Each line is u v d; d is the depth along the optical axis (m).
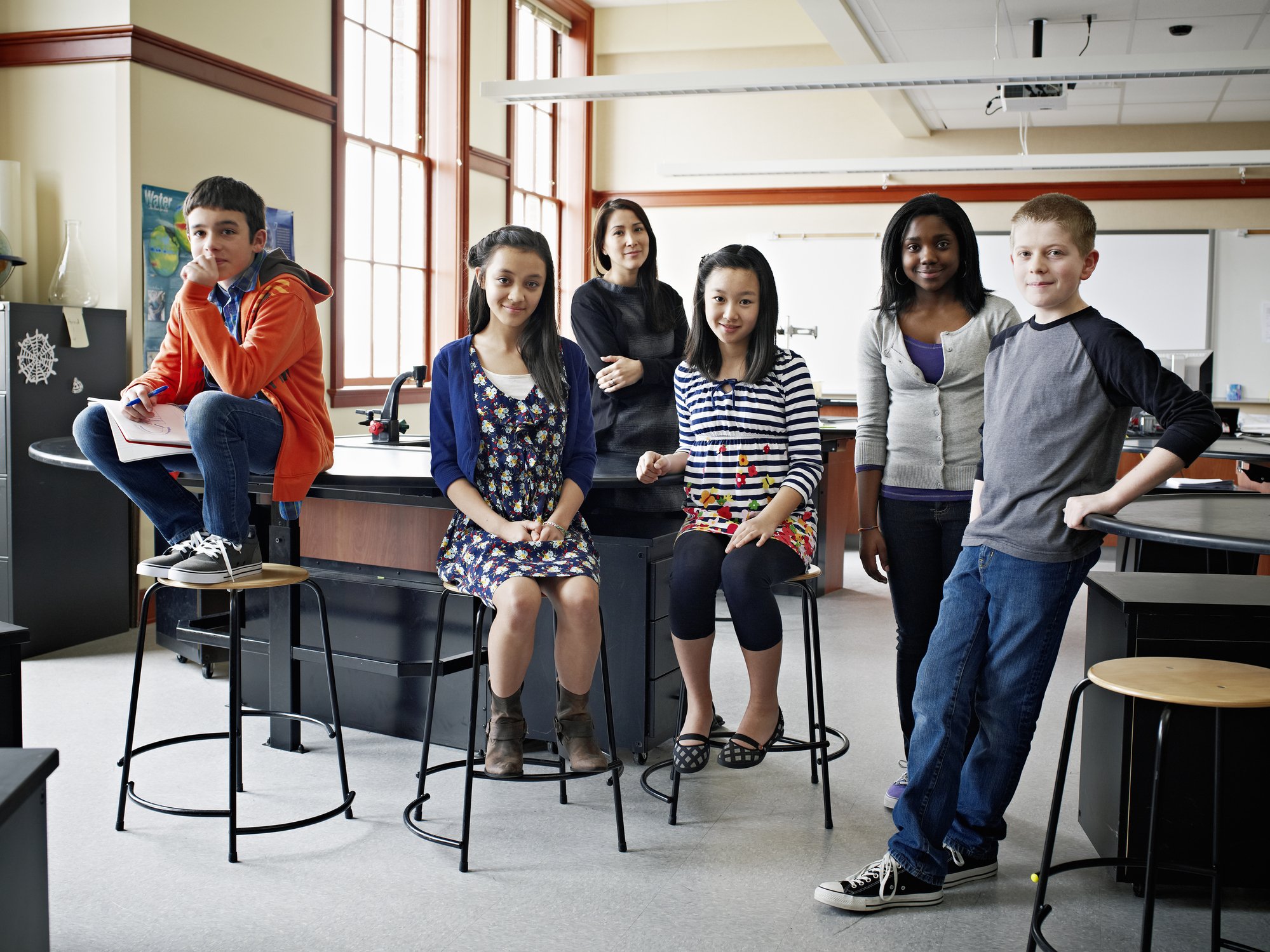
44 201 4.43
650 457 2.42
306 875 2.16
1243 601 2.08
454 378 2.36
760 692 2.32
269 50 5.16
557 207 8.57
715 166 6.97
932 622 2.41
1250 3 5.34
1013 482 1.96
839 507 5.40
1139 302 7.94
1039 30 5.59
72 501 4.04
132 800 2.47
